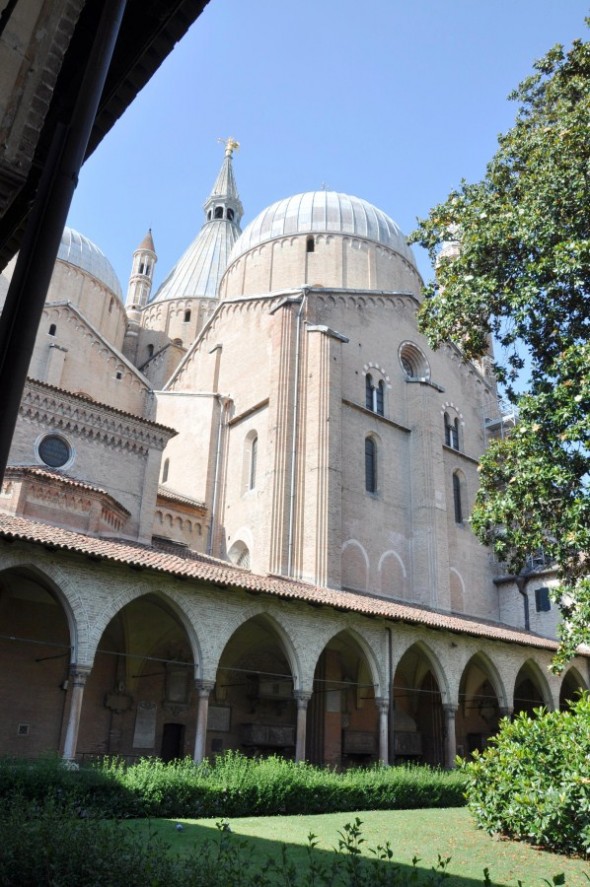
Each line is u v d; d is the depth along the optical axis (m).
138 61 8.41
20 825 9.80
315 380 36.50
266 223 47.75
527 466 18.27
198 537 37.69
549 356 19.58
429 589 37.91
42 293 6.21
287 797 20.59
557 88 20.84
